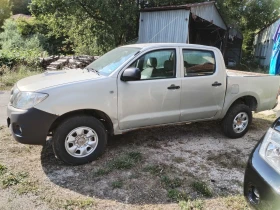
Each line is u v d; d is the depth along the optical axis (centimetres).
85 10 1446
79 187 286
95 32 1573
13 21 2517
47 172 314
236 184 304
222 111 430
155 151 384
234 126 446
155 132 463
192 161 357
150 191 283
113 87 335
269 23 1994
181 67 385
